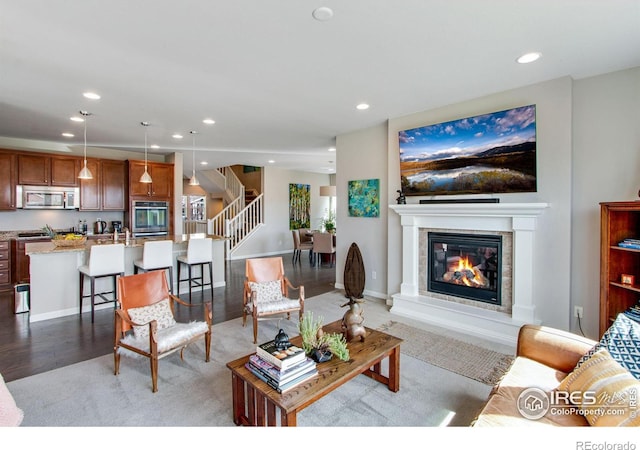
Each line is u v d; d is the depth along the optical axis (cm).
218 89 331
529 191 333
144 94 343
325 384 186
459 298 389
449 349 312
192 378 259
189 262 487
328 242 765
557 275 318
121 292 281
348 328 245
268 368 187
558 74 302
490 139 352
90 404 224
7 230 557
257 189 1014
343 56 262
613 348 164
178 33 226
